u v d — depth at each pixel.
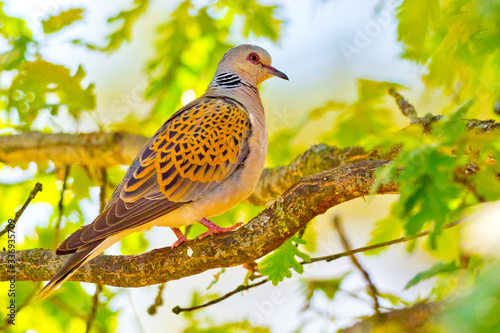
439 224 5.83
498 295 4.77
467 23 8.75
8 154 12.28
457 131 5.99
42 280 8.99
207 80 13.09
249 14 12.67
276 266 8.17
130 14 12.59
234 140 9.07
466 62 9.31
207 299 11.40
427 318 7.93
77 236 7.77
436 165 5.84
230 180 8.98
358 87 12.30
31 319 11.72
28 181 12.65
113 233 8.01
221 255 7.99
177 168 8.67
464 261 7.98
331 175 7.41
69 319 11.80
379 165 7.26
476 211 7.57
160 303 10.17
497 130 8.10
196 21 12.89
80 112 12.74
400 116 14.11
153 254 8.34
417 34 10.23
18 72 11.69
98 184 12.88
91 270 8.60
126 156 11.88
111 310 11.77
